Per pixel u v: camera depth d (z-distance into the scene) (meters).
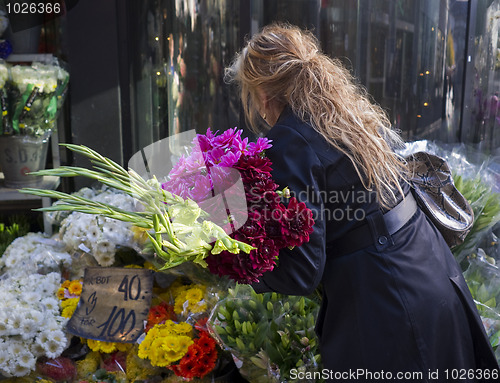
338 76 1.48
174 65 2.55
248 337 1.70
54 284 2.10
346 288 1.41
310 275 1.31
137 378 1.97
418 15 2.60
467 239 2.15
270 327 1.73
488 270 2.14
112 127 2.58
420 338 1.37
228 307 1.77
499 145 2.73
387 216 1.42
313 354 1.71
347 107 1.42
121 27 2.48
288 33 1.47
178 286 2.13
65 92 2.50
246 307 1.76
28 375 1.93
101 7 2.46
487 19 2.63
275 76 1.40
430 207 1.61
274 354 1.70
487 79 2.69
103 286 2.03
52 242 2.26
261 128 2.54
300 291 1.32
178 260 1.23
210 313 1.87
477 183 2.23
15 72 2.28
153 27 2.51
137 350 1.98
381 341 1.37
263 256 1.23
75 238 2.08
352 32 2.56
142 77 2.55
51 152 2.70
